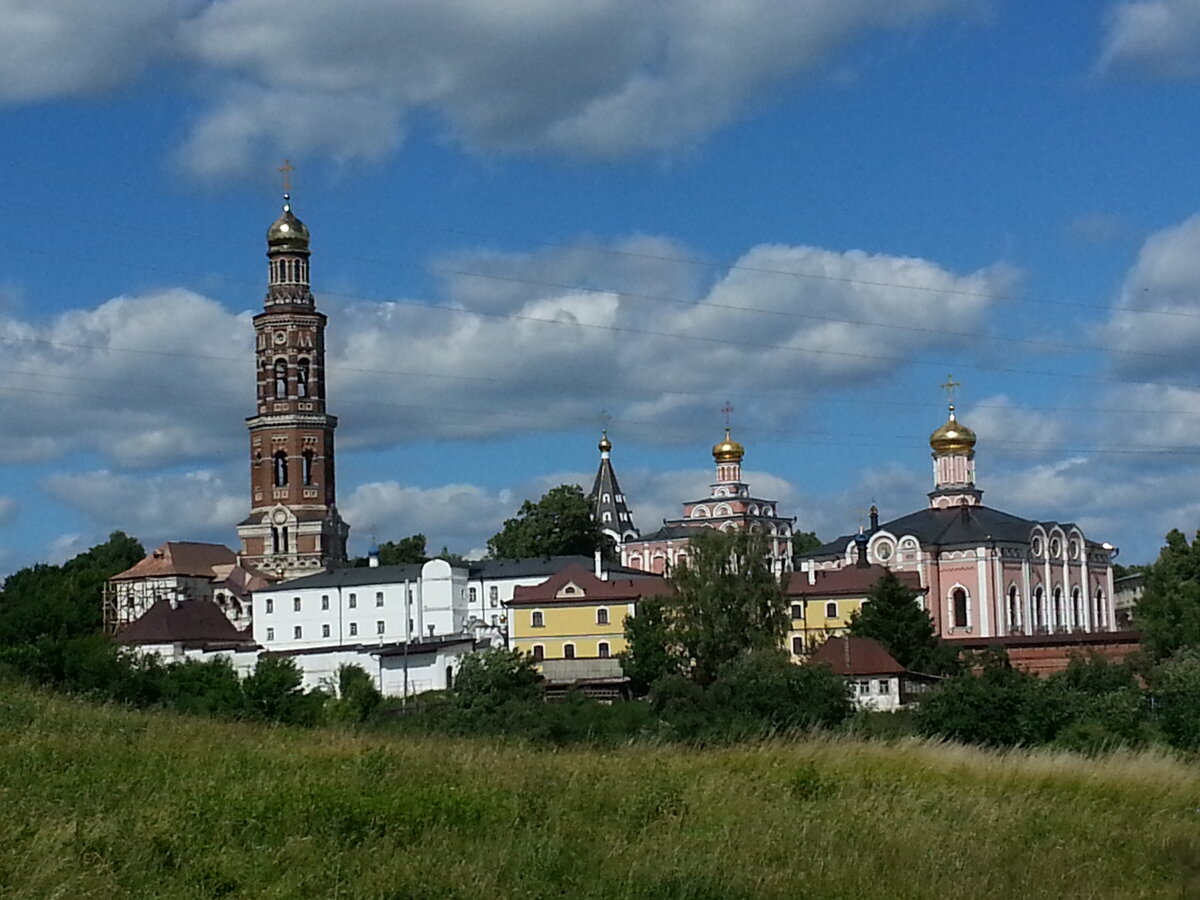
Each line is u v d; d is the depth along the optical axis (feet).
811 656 366.84
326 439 616.39
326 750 111.75
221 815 81.41
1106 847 90.94
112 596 614.34
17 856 68.95
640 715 215.92
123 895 66.90
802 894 74.38
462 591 572.51
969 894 76.89
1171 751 146.72
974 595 568.00
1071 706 182.19
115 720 130.72
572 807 91.30
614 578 527.40
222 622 456.86
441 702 279.08
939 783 107.65
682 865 76.79
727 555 390.21
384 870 72.08
